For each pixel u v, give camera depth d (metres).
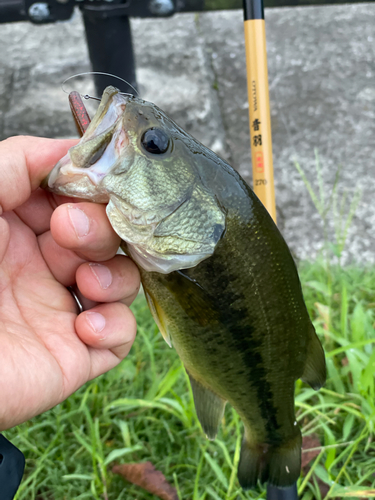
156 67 0.54
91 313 0.18
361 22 0.58
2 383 0.15
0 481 0.14
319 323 0.32
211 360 0.18
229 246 0.17
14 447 0.15
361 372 0.27
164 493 0.23
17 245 0.18
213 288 0.17
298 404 0.26
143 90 0.52
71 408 0.27
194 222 0.16
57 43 0.58
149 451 0.26
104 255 0.16
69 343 0.17
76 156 0.15
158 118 0.16
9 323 0.17
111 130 0.15
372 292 0.35
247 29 0.22
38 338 0.17
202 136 0.51
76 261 0.19
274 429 0.20
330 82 0.54
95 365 0.19
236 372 0.19
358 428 0.26
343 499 0.23
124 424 0.26
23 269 0.18
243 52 0.56
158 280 0.18
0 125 0.52
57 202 0.19
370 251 0.43
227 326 0.18
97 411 0.28
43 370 0.16
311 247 0.45
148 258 0.16
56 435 0.25
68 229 0.15
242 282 0.17
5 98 0.54
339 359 0.31
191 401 0.26
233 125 0.52
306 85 0.54
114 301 0.18
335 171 0.49
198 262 0.16
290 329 0.18
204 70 0.54
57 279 0.19
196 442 0.25
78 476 0.23
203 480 0.24
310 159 0.50
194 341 0.18
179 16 0.58
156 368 0.30
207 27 0.58
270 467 0.21
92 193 0.15
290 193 0.48
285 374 0.19
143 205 0.15
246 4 0.22
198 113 0.51
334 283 0.37
